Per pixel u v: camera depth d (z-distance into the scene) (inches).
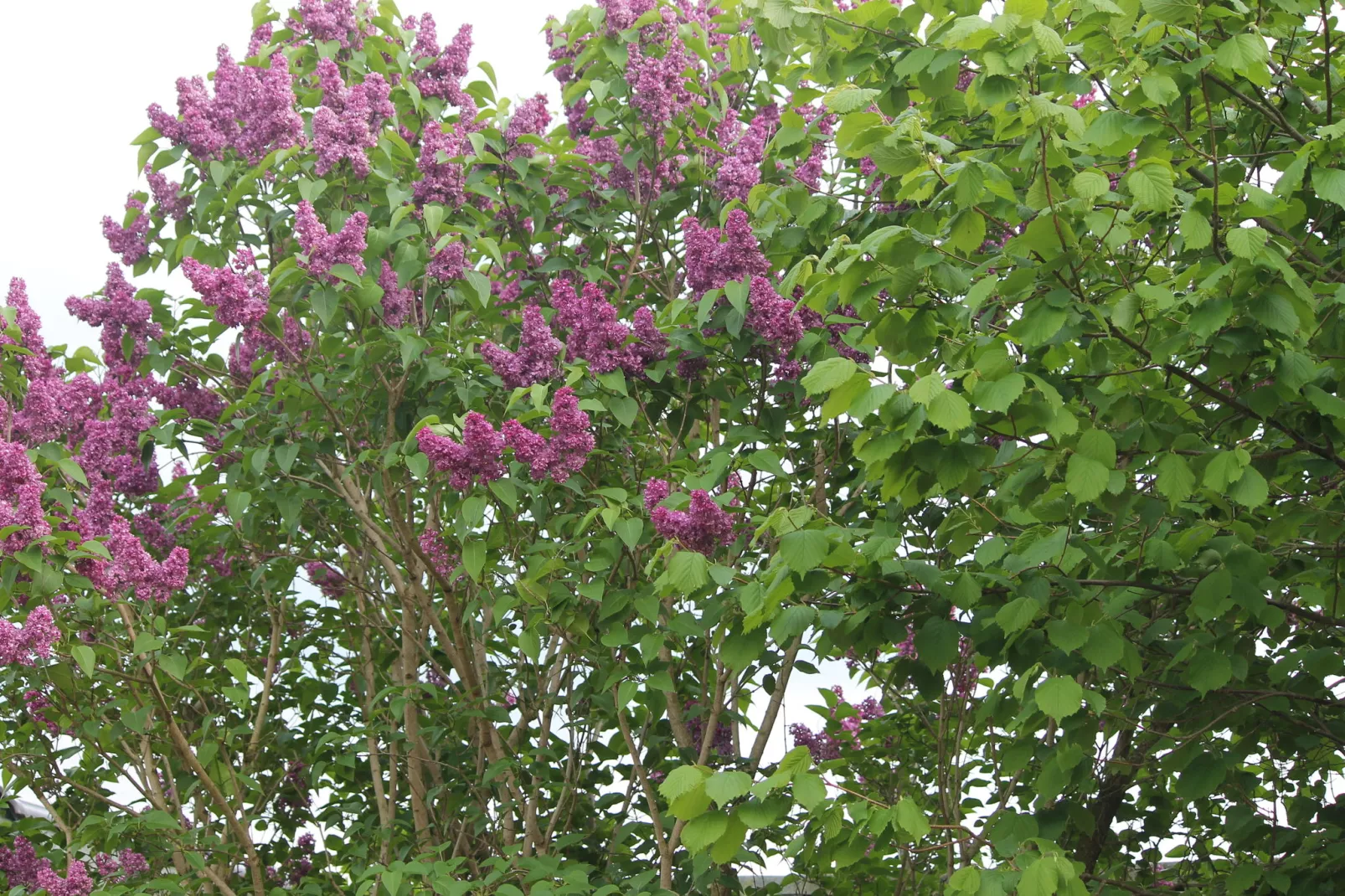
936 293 135.5
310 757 230.8
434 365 194.4
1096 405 127.1
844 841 120.2
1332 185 115.3
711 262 178.4
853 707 222.7
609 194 222.8
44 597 169.5
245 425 199.6
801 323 176.1
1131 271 137.3
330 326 205.5
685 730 200.4
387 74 237.6
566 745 223.3
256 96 199.9
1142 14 136.3
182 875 194.7
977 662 149.6
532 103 217.0
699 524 154.4
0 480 163.8
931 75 130.8
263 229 211.8
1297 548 152.6
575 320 185.5
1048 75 139.9
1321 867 146.3
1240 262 114.5
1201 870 195.9
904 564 132.6
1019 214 135.8
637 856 215.6
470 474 165.2
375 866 166.2
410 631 229.1
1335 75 151.7
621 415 178.2
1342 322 133.6
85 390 202.1
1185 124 137.0
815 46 156.8
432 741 214.1
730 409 188.5
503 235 229.1
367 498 223.9
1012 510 146.4
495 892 170.1
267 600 239.0
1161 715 159.9
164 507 227.5
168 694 219.6
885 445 120.5
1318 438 139.6
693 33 222.7
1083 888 104.3
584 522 162.1
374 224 211.8
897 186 177.6
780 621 133.5
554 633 196.4
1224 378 139.9
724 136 220.1
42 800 223.3
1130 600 142.7
